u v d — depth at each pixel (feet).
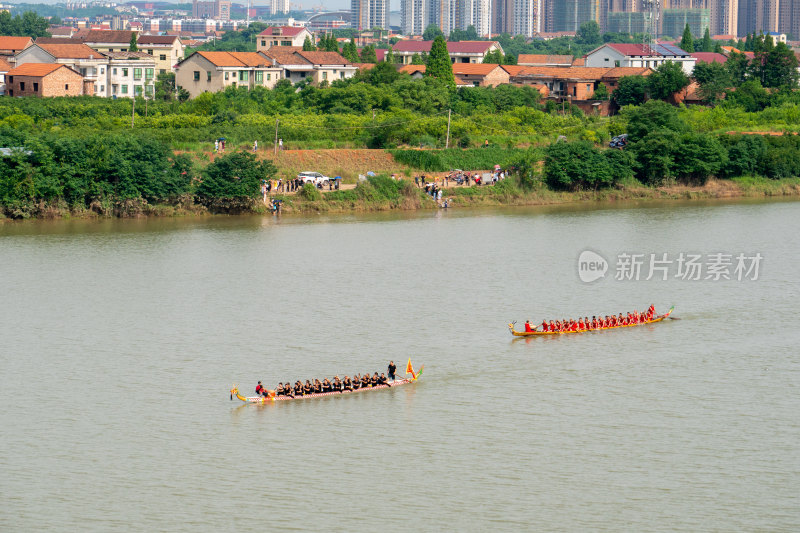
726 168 529.86
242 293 314.14
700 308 310.24
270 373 246.27
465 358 260.42
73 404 225.56
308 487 189.88
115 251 365.61
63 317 286.46
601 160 502.79
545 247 386.73
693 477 195.11
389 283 329.52
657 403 231.71
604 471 197.36
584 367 255.70
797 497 187.73
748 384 244.63
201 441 208.95
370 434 213.87
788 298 321.52
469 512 181.06
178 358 255.50
